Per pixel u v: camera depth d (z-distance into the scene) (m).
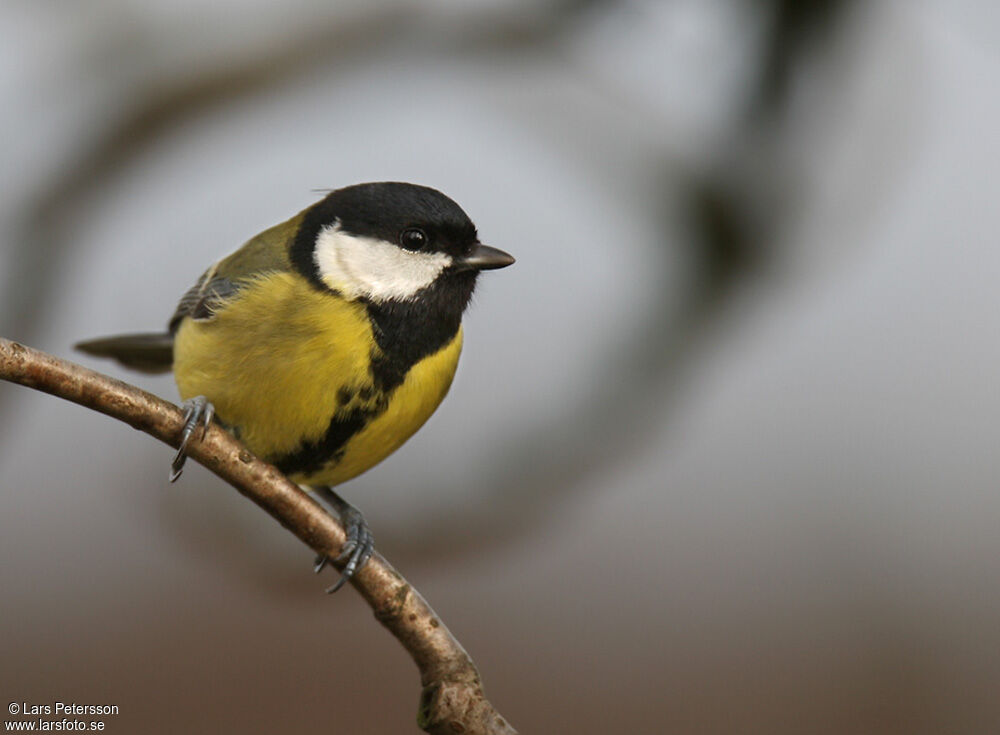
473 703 5.57
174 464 5.96
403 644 5.68
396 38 8.86
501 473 9.22
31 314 8.77
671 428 9.09
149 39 8.70
